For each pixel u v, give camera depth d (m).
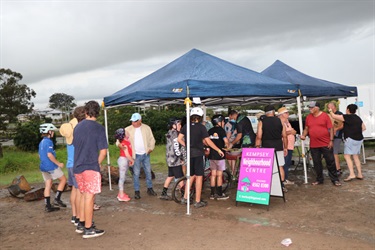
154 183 10.10
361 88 14.84
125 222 6.02
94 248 4.80
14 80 33.81
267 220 5.74
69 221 6.29
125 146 7.53
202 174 6.65
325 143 7.95
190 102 6.40
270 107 7.27
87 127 5.03
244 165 6.87
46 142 6.95
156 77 7.96
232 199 7.35
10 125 38.50
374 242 4.58
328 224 5.38
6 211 7.45
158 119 30.19
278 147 7.18
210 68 7.32
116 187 9.63
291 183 8.41
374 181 8.29
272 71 10.08
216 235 5.11
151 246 4.79
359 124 8.34
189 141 6.46
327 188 7.78
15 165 20.03
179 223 5.80
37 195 8.52
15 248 4.98
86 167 5.04
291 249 4.45
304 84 8.65
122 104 8.36
